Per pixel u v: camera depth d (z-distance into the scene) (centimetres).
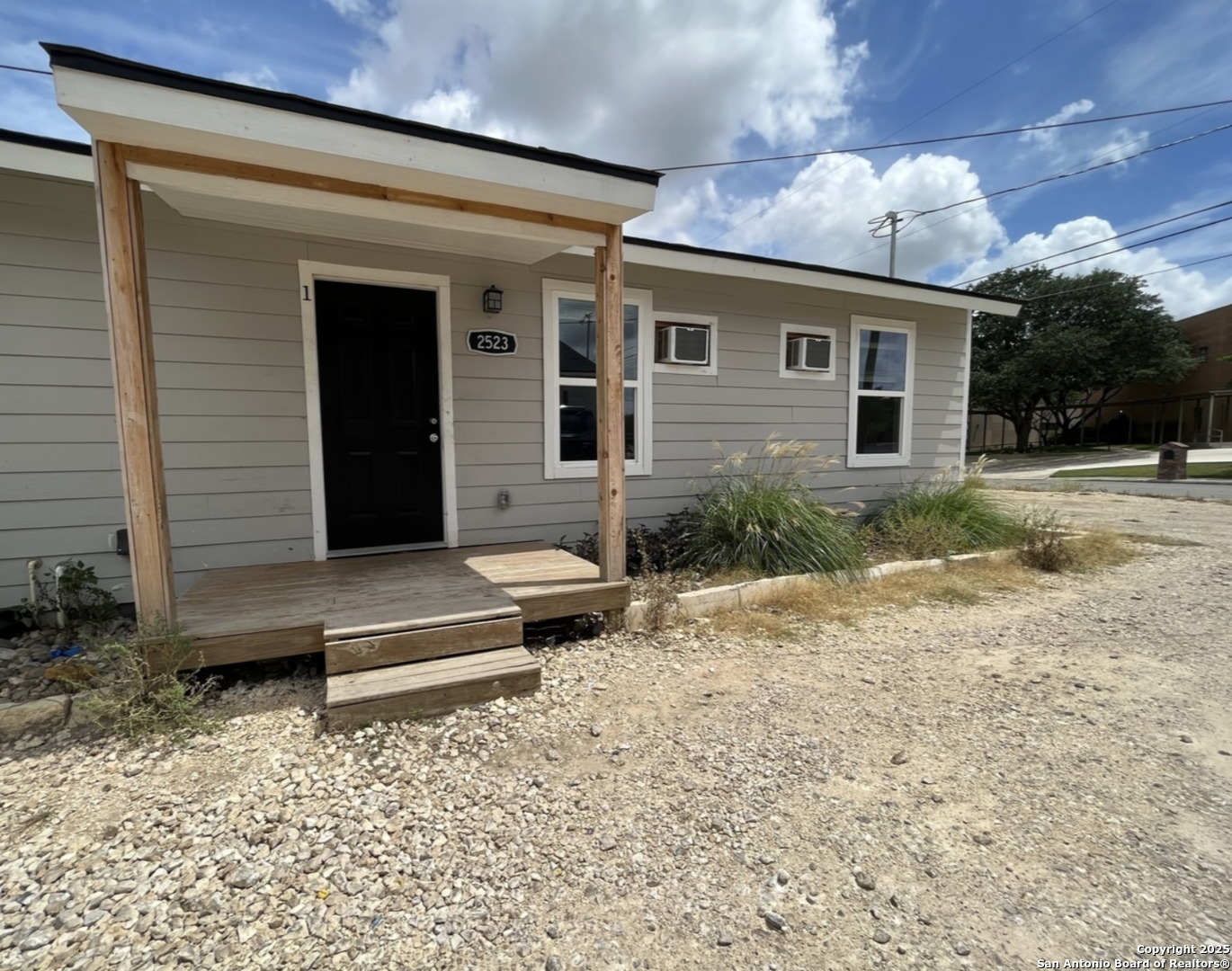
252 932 156
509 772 230
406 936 156
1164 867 186
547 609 349
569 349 518
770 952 154
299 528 425
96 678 286
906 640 387
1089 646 379
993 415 3319
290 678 304
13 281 351
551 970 147
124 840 189
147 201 373
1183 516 923
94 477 374
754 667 338
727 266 546
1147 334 2425
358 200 300
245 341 402
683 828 201
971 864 187
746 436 614
